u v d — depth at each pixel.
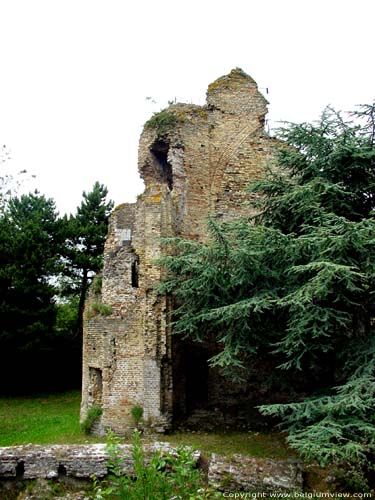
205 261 16.47
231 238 18.14
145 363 18.56
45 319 30.38
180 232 21.55
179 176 22.02
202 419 19.70
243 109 24.03
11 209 39.81
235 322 15.52
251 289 15.91
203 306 16.80
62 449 14.78
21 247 30.58
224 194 23.00
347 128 16.77
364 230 13.45
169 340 18.91
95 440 17.86
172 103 23.58
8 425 22.19
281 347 14.35
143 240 19.78
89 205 37.53
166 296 19.03
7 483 14.35
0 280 29.61
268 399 20.20
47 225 35.75
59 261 34.53
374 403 12.27
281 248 14.80
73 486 14.31
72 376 32.91
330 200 16.17
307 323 13.70
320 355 15.94
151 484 8.30
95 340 19.72
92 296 21.41
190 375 21.19
